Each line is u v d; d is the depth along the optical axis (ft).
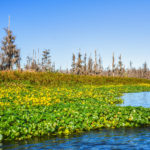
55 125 32.99
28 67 212.23
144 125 37.29
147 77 395.14
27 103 48.93
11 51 132.57
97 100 63.31
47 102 51.47
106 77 155.84
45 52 254.47
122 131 33.12
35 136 30.22
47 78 108.37
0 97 55.01
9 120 32.19
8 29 132.26
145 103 65.51
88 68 280.10
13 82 90.02
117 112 42.93
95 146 25.76
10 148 25.35
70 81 116.88
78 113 38.93
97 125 35.76
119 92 97.35
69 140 28.35
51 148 25.18
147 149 24.48
